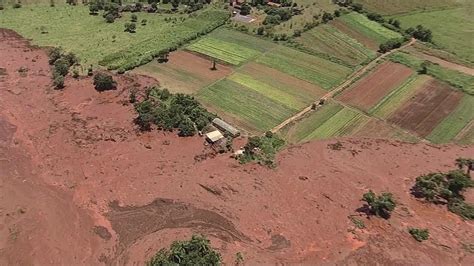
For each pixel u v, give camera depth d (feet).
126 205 232.73
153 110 296.30
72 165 259.80
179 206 231.50
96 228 220.02
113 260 204.64
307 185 244.42
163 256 192.44
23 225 220.84
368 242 209.46
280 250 206.49
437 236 214.07
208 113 306.14
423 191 239.09
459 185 236.43
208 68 359.66
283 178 250.16
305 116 310.04
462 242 211.41
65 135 283.79
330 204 231.50
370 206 225.97
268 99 325.42
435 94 330.95
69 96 322.75
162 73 352.90
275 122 304.09
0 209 229.45
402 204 233.14
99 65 361.30
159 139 282.56
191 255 187.73
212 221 222.69
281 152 274.98
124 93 326.44
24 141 279.69
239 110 313.94
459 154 277.23
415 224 220.64
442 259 202.18
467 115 311.88
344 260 200.85
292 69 359.05
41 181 248.52
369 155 272.72
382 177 253.24
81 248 210.18
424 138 292.40
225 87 337.31
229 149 275.39
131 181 247.91
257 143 273.95
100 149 272.31
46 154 268.41
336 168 259.39
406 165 264.52
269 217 224.33
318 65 363.97
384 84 341.41
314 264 199.41
